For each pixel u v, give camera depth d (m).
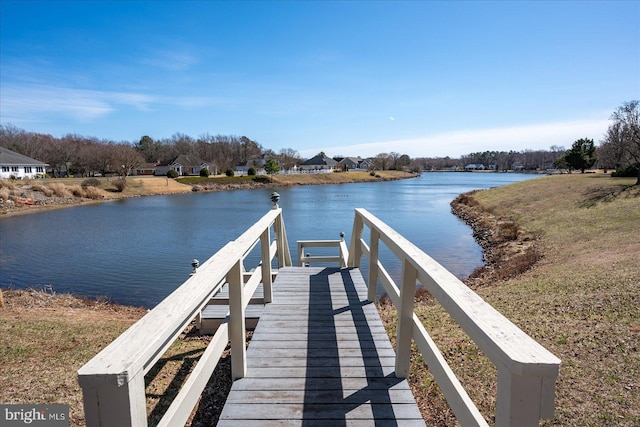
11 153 44.94
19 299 8.43
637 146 22.09
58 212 27.38
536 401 0.96
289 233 18.23
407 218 22.38
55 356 4.68
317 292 4.31
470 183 58.97
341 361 2.70
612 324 4.52
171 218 24.12
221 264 1.90
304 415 2.11
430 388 3.49
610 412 2.97
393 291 2.79
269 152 83.00
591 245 10.41
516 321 5.05
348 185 58.72
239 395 2.29
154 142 79.44
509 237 14.51
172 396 3.81
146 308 8.56
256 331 3.23
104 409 0.93
